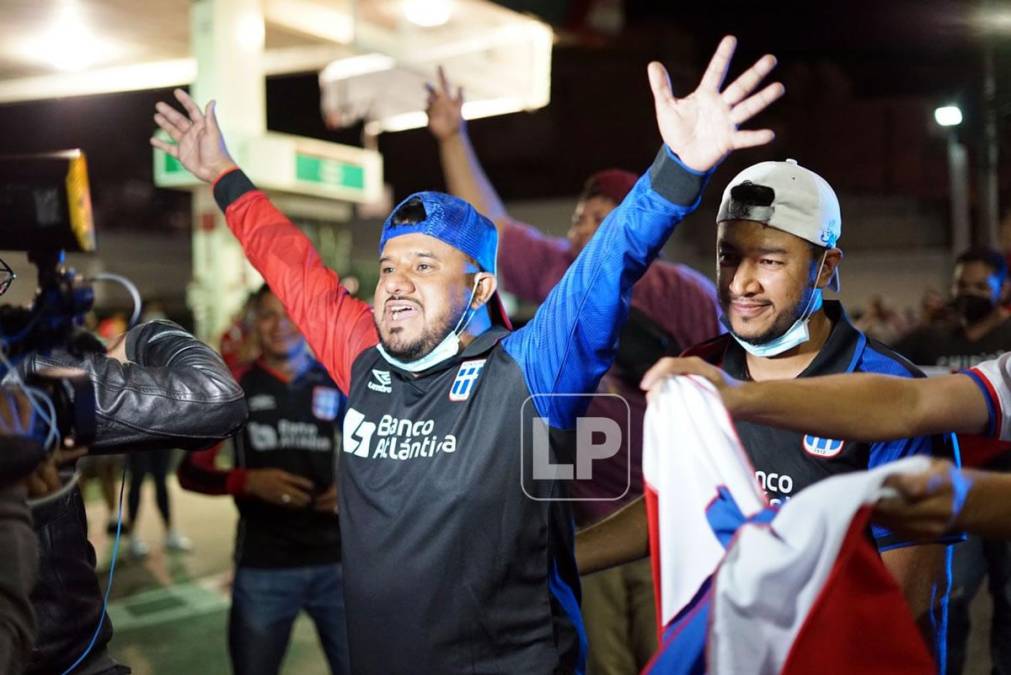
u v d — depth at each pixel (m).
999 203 10.52
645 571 2.94
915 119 16.94
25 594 1.49
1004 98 7.39
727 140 1.70
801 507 1.39
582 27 8.41
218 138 2.55
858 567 1.42
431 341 1.91
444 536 1.81
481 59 8.02
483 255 1.97
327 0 8.69
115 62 9.20
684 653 1.52
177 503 8.02
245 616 3.26
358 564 1.88
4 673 1.43
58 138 14.51
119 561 6.11
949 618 3.52
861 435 1.58
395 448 1.90
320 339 2.25
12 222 1.87
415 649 1.81
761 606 1.42
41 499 1.59
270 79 15.37
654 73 1.74
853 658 1.42
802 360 1.98
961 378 1.68
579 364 1.85
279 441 3.42
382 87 10.08
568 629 1.87
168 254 20.59
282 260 2.35
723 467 1.51
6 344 1.77
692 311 3.27
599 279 1.81
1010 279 4.90
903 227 17.78
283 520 3.26
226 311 9.13
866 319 8.82
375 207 18.28
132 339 2.19
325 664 4.23
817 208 1.90
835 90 16.94
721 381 1.54
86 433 1.68
